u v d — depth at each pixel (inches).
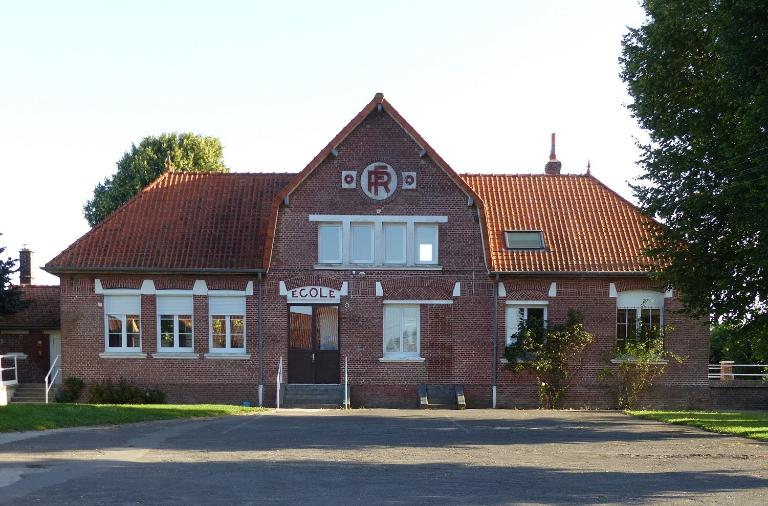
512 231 1327.5
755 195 857.5
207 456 643.5
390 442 757.3
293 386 1256.2
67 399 1268.5
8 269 1414.9
